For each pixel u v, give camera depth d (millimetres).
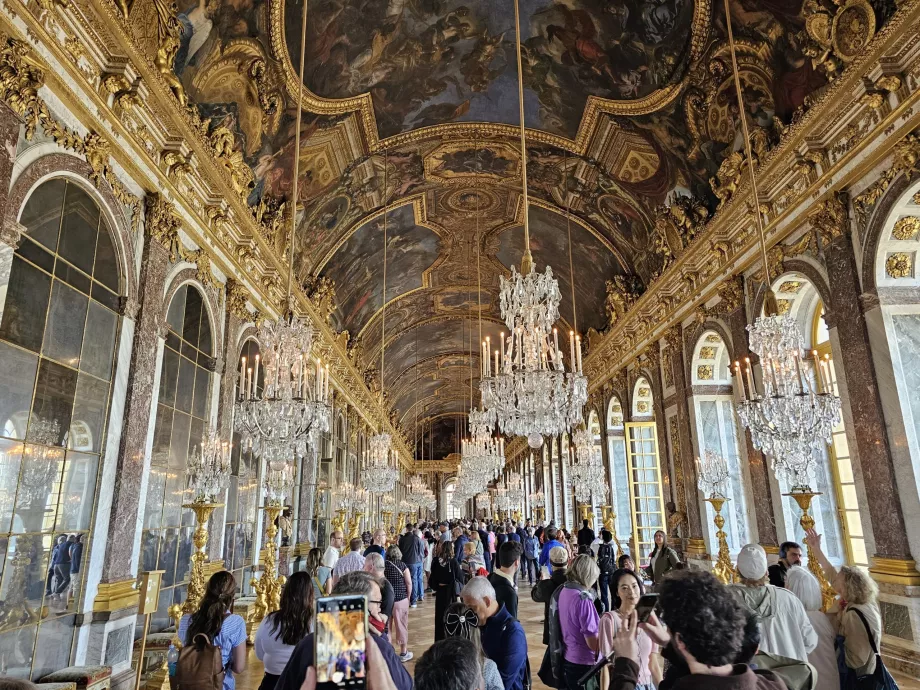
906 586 7227
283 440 6668
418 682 2547
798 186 9641
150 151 8172
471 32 12180
